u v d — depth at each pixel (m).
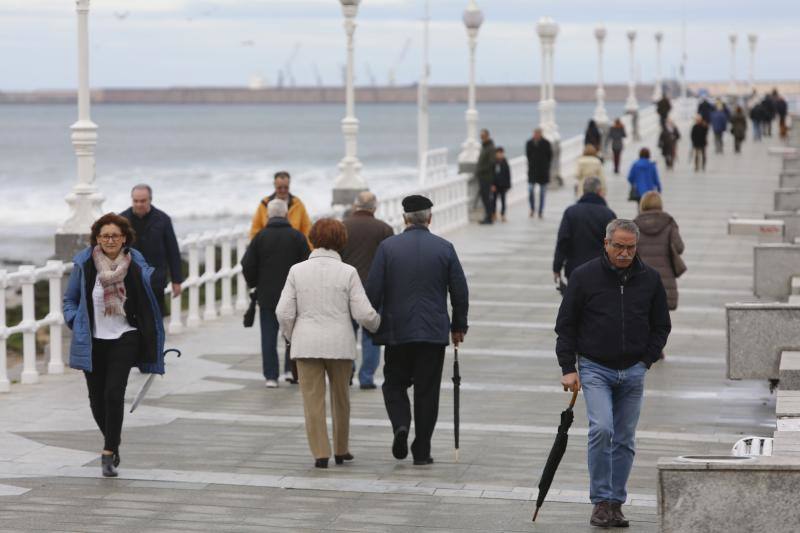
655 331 22.31
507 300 50.16
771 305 30.59
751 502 17.33
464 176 78.06
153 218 34.88
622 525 21.94
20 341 61.56
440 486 24.80
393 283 26.55
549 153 80.38
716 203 84.25
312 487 24.73
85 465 26.33
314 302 26.27
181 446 28.08
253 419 30.88
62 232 39.28
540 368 37.31
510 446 28.05
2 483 24.91
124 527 22.05
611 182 101.81
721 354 39.41
